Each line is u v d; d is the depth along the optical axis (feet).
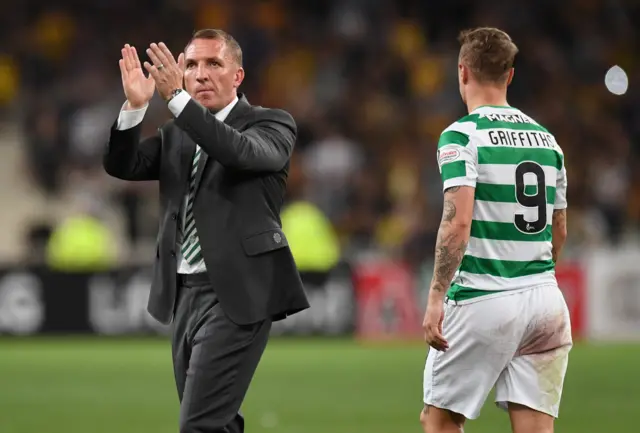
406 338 197.77
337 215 244.22
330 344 190.08
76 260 201.26
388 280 198.39
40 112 260.01
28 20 279.49
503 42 65.05
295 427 107.14
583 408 120.26
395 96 281.33
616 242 235.81
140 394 130.41
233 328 62.18
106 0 283.38
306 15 296.51
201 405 61.52
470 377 63.16
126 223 231.30
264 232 63.31
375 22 295.89
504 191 62.90
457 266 61.67
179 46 282.77
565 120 278.05
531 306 62.69
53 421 110.63
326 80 280.72
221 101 65.16
